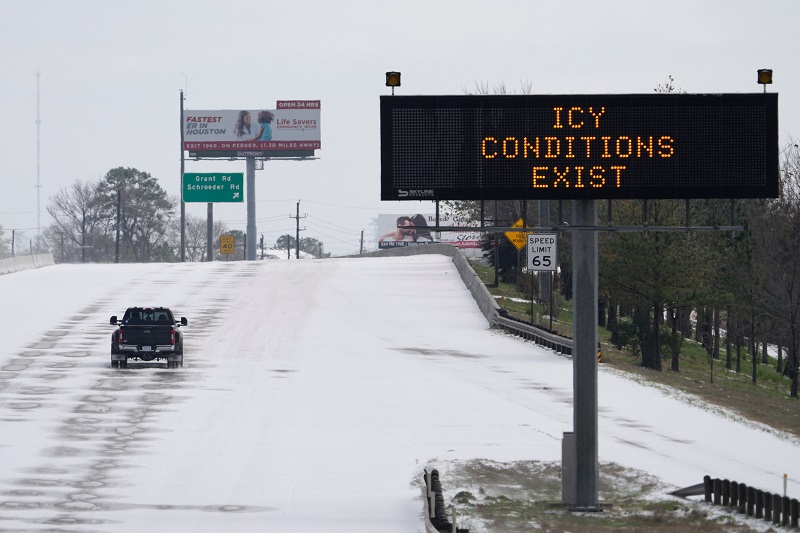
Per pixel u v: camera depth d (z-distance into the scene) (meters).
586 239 36.69
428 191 34.53
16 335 81.56
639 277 87.19
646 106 34.66
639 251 86.69
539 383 64.81
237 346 78.19
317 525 32.69
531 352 79.12
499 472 41.84
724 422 56.25
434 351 78.69
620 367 75.19
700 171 34.72
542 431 50.16
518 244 86.81
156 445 45.22
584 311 36.94
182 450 44.34
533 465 43.06
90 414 51.91
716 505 37.09
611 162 34.72
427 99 34.44
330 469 41.47
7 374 63.94
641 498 38.50
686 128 34.72
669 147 34.75
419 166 34.56
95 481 38.47
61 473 39.66
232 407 54.75
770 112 34.69
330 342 81.50
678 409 59.28
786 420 62.88
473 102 34.53
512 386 63.53
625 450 46.94
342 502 36.09
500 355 77.31
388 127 34.50
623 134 34.75
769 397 79.06
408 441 47.38
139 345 66.12
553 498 37.97
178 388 59.84
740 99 34.69
